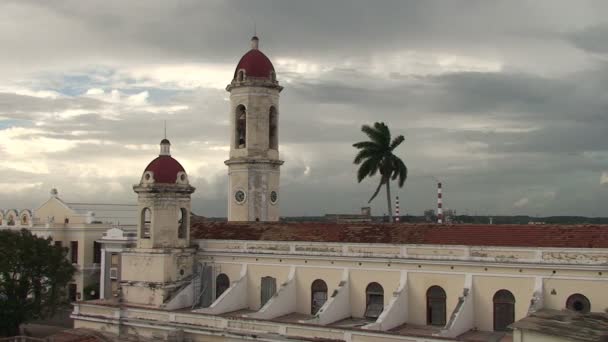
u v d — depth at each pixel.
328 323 42.31
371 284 44.03
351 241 45.22
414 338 36.75
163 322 46.53
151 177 50.94
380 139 65.38
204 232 53.22
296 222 50.78
